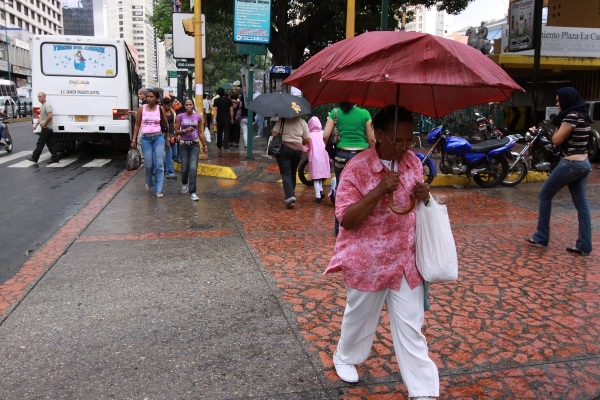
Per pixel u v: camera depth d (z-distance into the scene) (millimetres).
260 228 6984
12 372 3340
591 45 16406
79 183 10977
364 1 23250
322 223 7297
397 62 2268
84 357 3531
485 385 3219
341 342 3164
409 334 2764
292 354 3578
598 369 3408
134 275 5109
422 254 2754
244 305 4395
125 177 11531
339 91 3035
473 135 14750
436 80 2227
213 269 5289
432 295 4641
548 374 3346
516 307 4391
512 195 9516
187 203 8641
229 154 15078
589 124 5523
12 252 6055
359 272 2814
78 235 6570
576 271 5270
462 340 3797
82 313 4227
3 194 9688
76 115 14703
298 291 4711
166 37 24641
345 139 6629
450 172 10234
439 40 2305
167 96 11547
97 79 14648
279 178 11211
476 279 5047
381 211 2760
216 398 3078
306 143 8133
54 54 14422
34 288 4762
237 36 12812
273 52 24859
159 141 9148
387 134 2676
